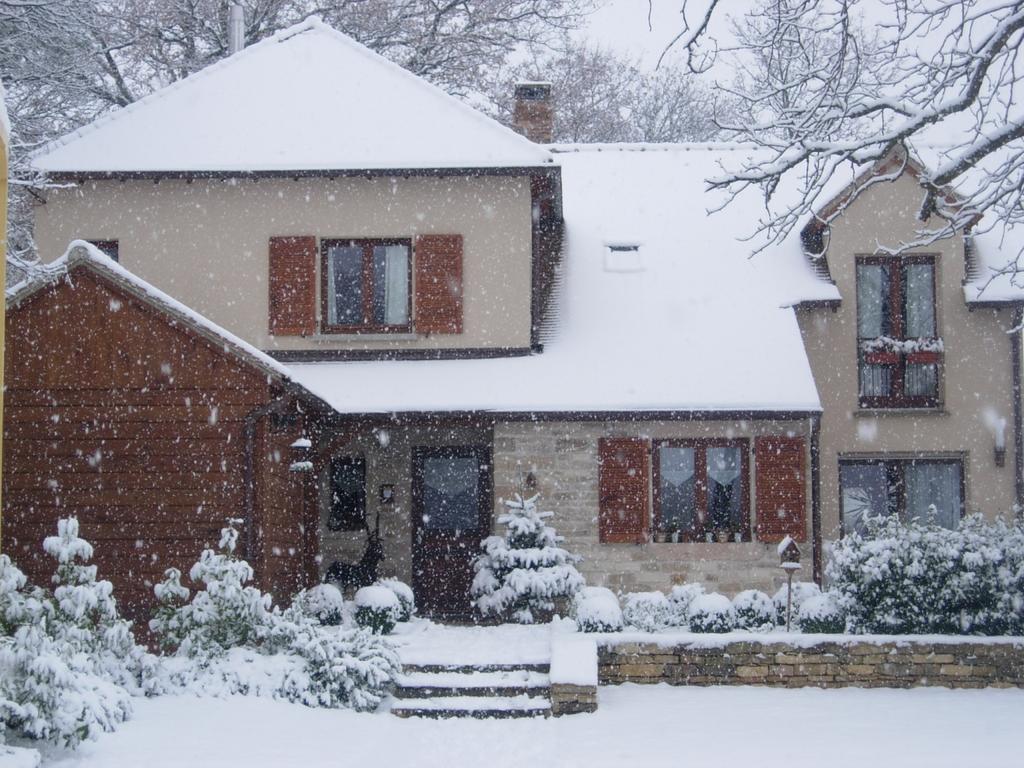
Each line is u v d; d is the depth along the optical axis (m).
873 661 15.93
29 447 16.64
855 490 22.06
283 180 21.12
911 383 22.05
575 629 17.34
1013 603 16.20
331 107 21.64
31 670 10.51
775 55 20.55
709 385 20.14
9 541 16.50
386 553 21.11
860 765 11.47
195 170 20.56
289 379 16.53
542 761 11.91
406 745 12.68
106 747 11.12
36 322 16.77
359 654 14.67
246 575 14.52
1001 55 13.38
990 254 22.70
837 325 22.00
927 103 13.48
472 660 15.50
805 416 19.95
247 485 16.47
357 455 21.33
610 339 21.20
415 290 21.03
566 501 20.12
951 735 12.95
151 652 16.30
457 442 21.30
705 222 23.84
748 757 11.88
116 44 29.00
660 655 16.12
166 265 21.03
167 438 16.59
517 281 21.09
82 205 21.06
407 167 20.61
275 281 20.98
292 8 31.09
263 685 13.90
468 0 31.39
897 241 21.97
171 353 16.66
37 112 24.08
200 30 30.50
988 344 21.95
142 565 16.50
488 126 21.31
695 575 20.08
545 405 19.75
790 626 17.47
